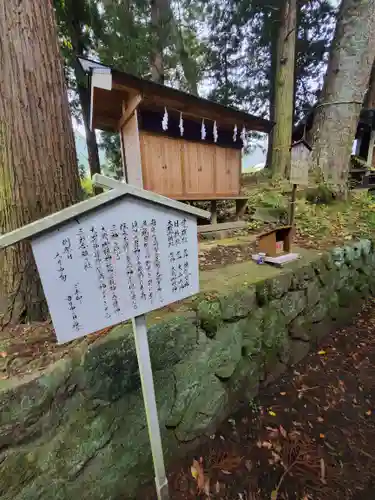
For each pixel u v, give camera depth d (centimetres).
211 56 944
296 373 280
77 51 618
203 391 200
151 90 305
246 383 238
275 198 553
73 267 101
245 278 252
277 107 688
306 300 303
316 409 234
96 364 147
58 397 135
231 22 844
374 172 751
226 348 216
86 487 145
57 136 196
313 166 612
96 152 779
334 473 180
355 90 544
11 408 122
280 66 677
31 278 192
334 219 502
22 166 180
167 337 175
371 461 189
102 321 110
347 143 571
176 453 186
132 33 632
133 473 165
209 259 321
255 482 174
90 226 102
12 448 122
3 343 166
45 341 168
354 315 397
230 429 212
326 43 852
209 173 413
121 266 113
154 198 115
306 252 344
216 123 398
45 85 186
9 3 168
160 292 128
